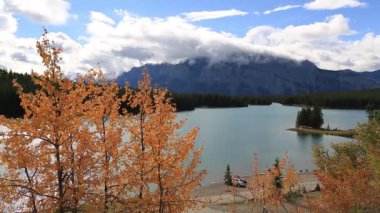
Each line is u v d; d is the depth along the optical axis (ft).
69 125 36.50
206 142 387.96
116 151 41.83
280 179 87.35
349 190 69.15
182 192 46.78
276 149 357.41
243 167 269.23
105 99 44.21
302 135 470.80
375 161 83.30
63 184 37.24
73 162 37.04
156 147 43.88
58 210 38.19
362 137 126.21
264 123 611.47
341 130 510.58
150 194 44.52
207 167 262.67
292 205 102.06
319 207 71.97
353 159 125.90
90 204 38.37
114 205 41.81
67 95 36.96
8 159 35.81
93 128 42.37
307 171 256.52
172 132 47.47
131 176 42.73
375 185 74.74
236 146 367.25
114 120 44.11
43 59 36.24
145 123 45.83
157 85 48.14
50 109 35.88
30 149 37.22
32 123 35.14
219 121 613.11
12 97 303.27
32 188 36.63
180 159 45.03
